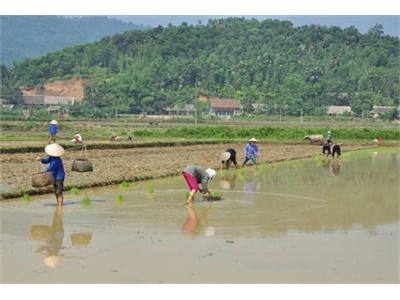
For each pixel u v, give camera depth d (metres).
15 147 40.19
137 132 74.88
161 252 13.34
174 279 11.26
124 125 100.50
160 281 11.12
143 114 148.50
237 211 19.38
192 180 20.83
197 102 160.25
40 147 41.19
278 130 78.25
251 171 34.31
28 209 18.92
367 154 53.50
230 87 174.38
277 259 12.84
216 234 15.49
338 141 75.31
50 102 164.38
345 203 21.75
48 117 120.00
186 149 50.22
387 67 199.12
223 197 22.75
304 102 161.00
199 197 22.45
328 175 32.69
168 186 25.72
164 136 74.25
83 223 16.78
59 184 19.55
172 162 36.22
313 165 39.59
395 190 26.05
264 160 41.47
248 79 179.25
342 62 197.50
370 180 30.33
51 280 11.12
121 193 23.22
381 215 19.08
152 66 188.62
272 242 14.59
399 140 82.31
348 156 50.19
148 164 34.38
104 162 34.50
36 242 14.27
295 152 51.34
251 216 18.45
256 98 164.88
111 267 12.05
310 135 70.81
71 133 74.44
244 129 77.62
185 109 156.38
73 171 25.80
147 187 25.30
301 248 13.95
